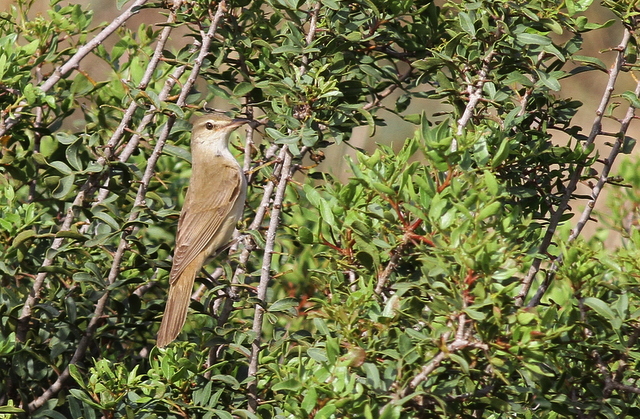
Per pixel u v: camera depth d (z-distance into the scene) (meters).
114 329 9.42
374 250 7.27
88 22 11.13
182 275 9.13
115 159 9.41
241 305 9.30
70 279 10.01
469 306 5.93
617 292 7.28
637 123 20.91
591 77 20.52
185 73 11.69
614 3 7.71
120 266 9.11
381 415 5.82
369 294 6.92
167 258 10.88
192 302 9.02
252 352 7.82
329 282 7.71
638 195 10.73
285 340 7.96
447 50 8.25
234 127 10.74
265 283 8.06
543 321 6.04
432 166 6.72
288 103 8.19
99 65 15.16
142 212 9.06
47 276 9.70
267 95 8.85
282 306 8.00
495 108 8.89
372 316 6.93
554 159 7.91
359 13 9.16
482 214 5.88
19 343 8.85
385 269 7.32
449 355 5.88
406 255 7.22
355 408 6.01
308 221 11.38
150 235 11.39
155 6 9.26
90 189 9.36
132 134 10.05
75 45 11.15
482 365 6.71
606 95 7.87
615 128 20.80
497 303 5.84
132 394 7.66
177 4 9.12
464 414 6.77
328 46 8.59
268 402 7.59
